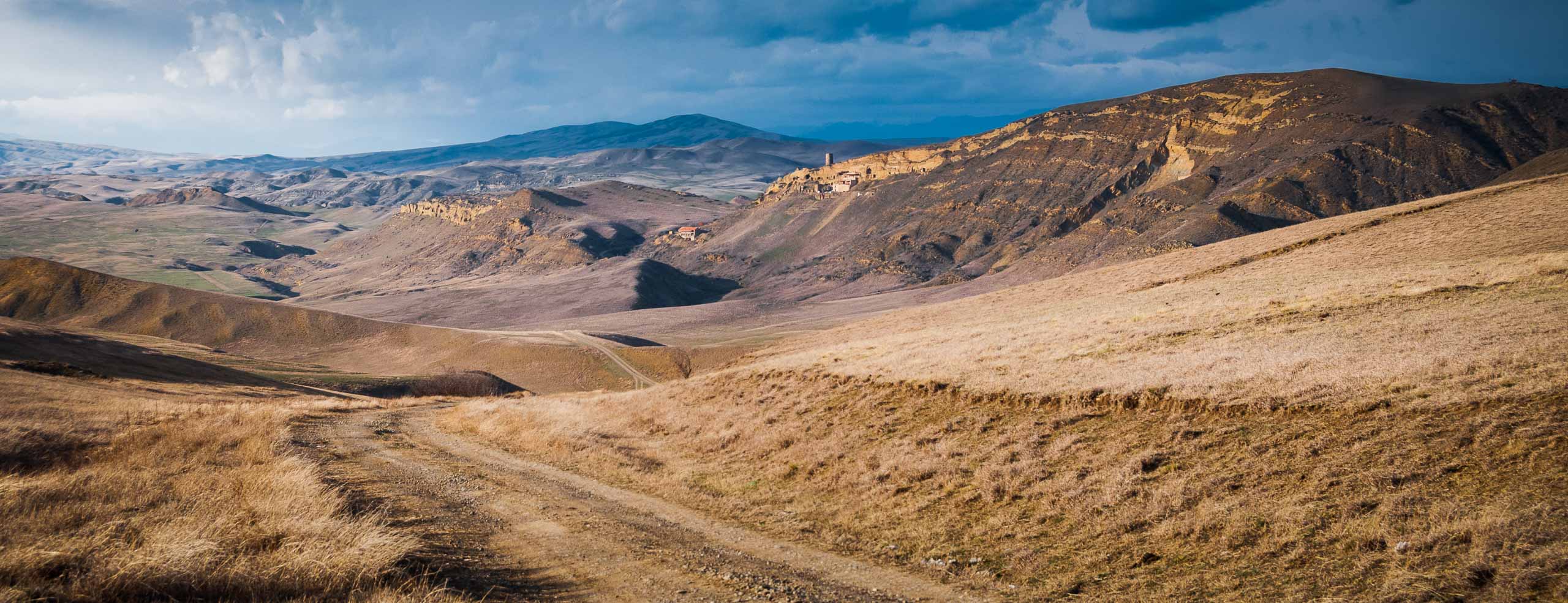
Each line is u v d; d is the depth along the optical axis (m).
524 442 29.44
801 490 19.17
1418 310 23.25
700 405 32.16
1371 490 11.91
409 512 16.53
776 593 11.62
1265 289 38.53
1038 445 18.14
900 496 17.25
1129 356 24.25
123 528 11.41
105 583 8.58
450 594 10.13
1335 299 27.41
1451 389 14.63
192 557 9.59
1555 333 16.98
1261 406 16.52
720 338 191.62
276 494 14.79
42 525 11.13
